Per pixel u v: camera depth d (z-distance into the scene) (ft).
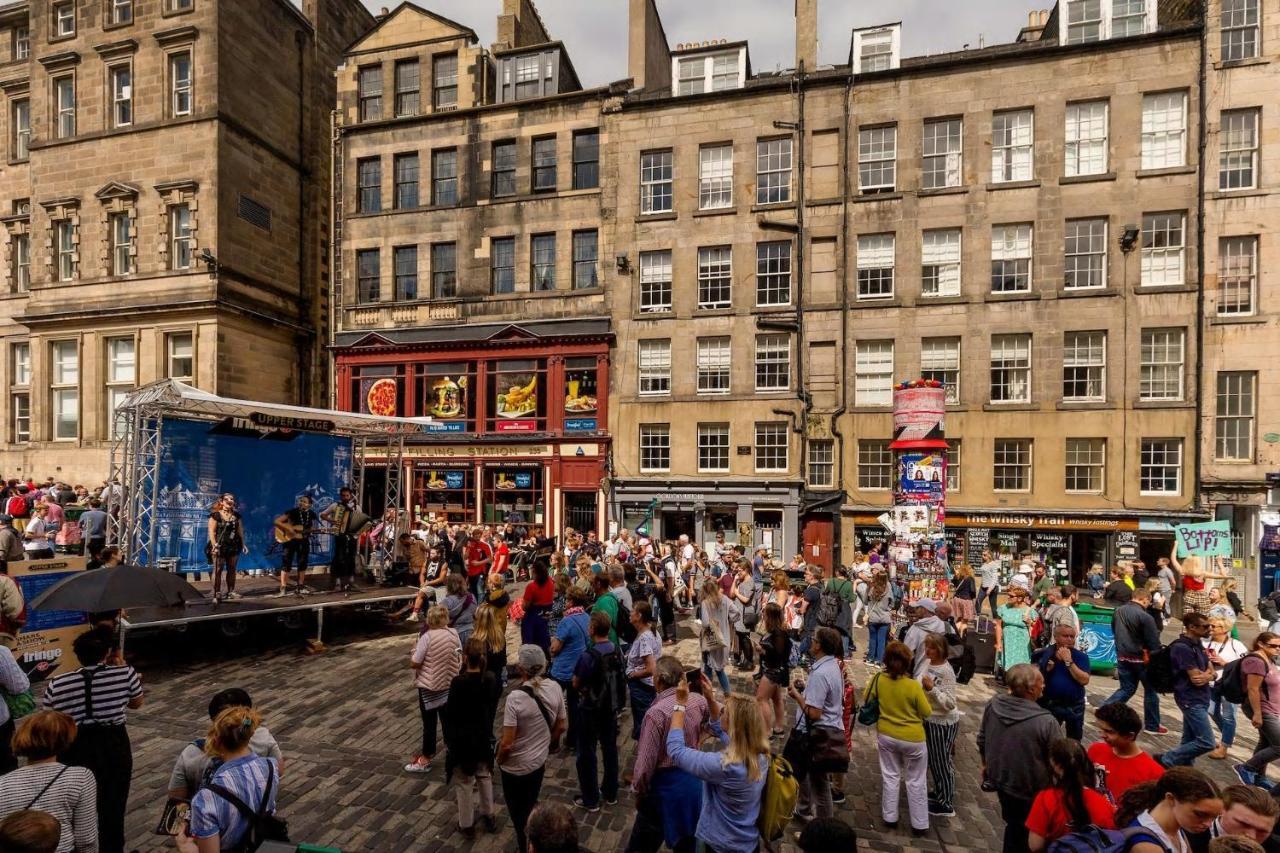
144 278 78.28
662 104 77.20
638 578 45.47
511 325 79.56
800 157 73.31
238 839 12.24
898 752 19.83
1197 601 30.14
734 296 75.31
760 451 74.43
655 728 15.53
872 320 71.61
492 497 80.74
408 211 84.17
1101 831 11.46
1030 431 67.31
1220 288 64.18
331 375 92.58
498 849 18.44
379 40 86.28
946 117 70.59
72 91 82.64
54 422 81.35
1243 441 63.62
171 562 46.88
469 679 18.83
